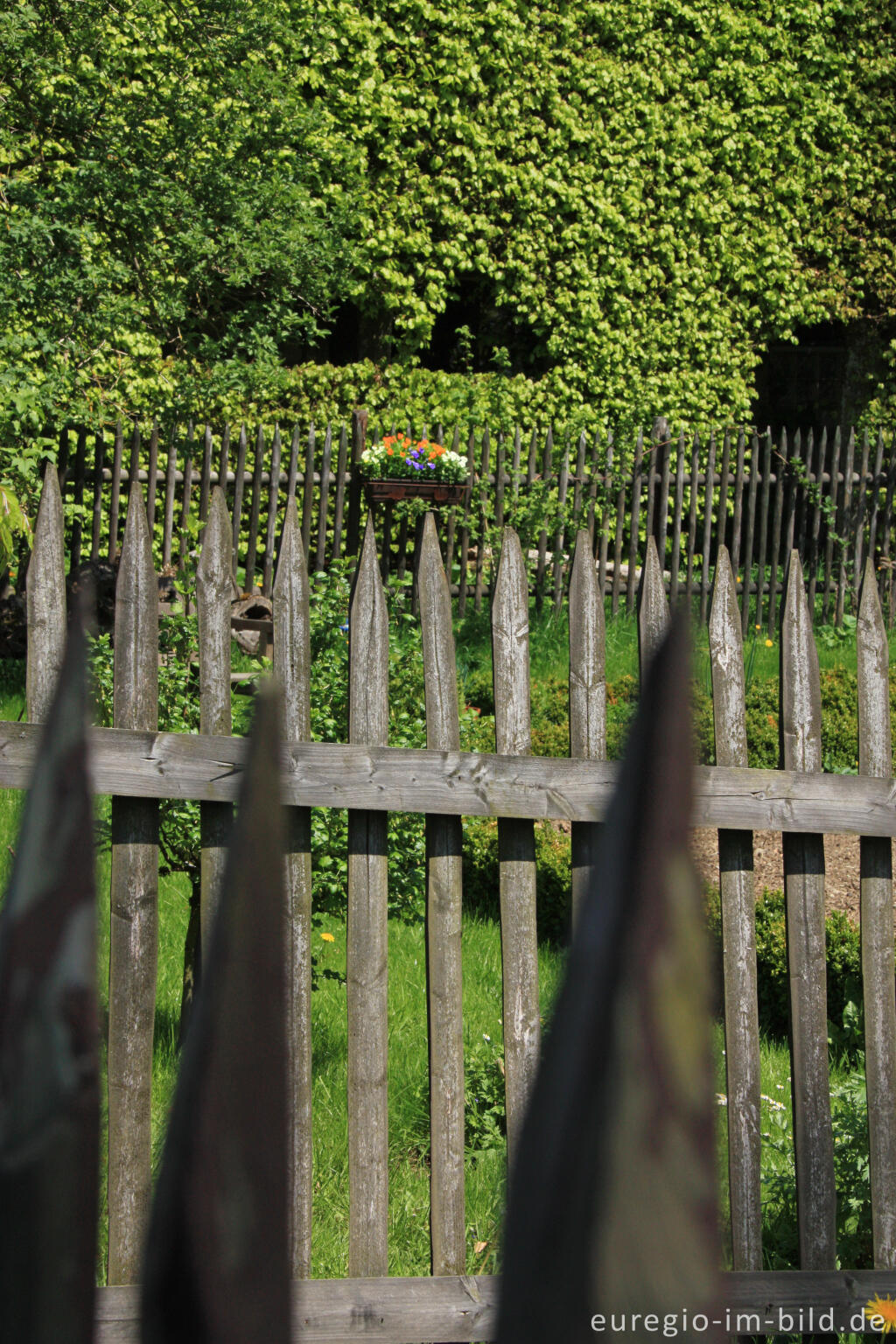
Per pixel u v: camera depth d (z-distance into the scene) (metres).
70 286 7.57
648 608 2.27
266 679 0.18
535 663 8.82
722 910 2.34
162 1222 0.16
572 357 12.63
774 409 15.14
